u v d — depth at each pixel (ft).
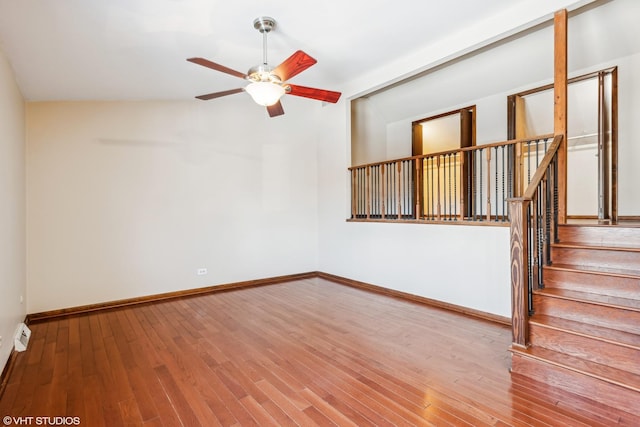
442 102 18.78
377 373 8.33
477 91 17.12
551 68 14.53
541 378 7.72
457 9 10.09
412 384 7.79
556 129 10.35
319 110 19.75
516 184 14.37
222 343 10.28
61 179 13.42
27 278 12.71
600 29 12.37
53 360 9.26
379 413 6.75
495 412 6.69
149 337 10.84
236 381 8.05
